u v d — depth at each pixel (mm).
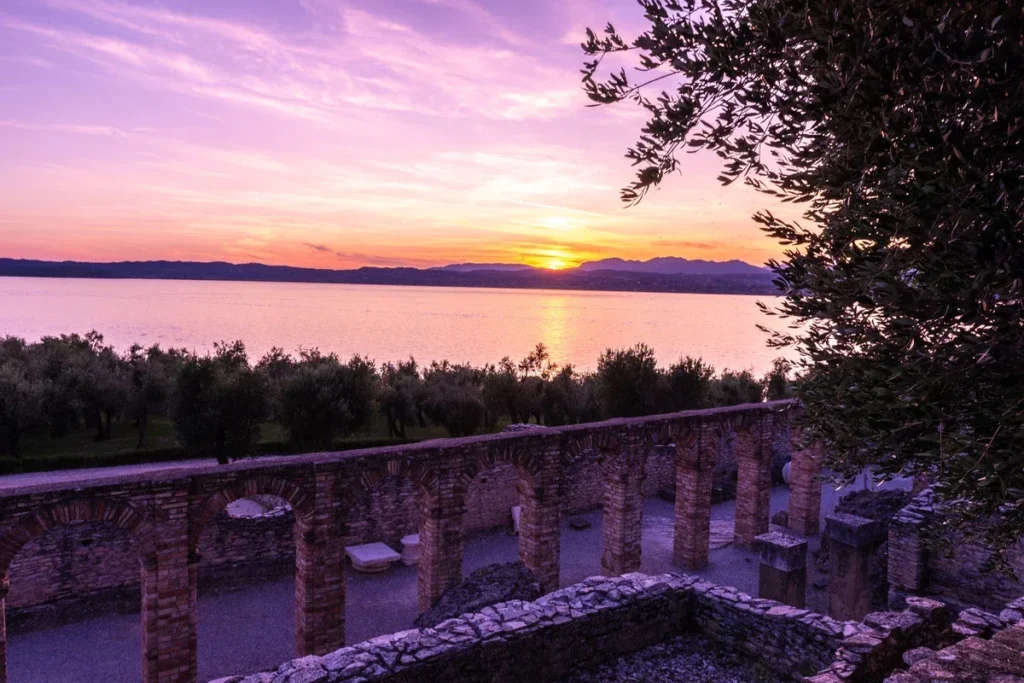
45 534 19438
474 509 28812
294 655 18031
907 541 17375
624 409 40656
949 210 4656
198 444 32312
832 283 6059
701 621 12562
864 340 6160
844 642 9938
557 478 20938
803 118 6211
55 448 37125
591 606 11594
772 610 11672
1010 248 4590
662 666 11438
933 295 5082
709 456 25156
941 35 4801
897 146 4922
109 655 17703
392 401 41344
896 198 5043
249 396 32719
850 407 6715
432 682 9609
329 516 16781
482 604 16391
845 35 5176
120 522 14078
